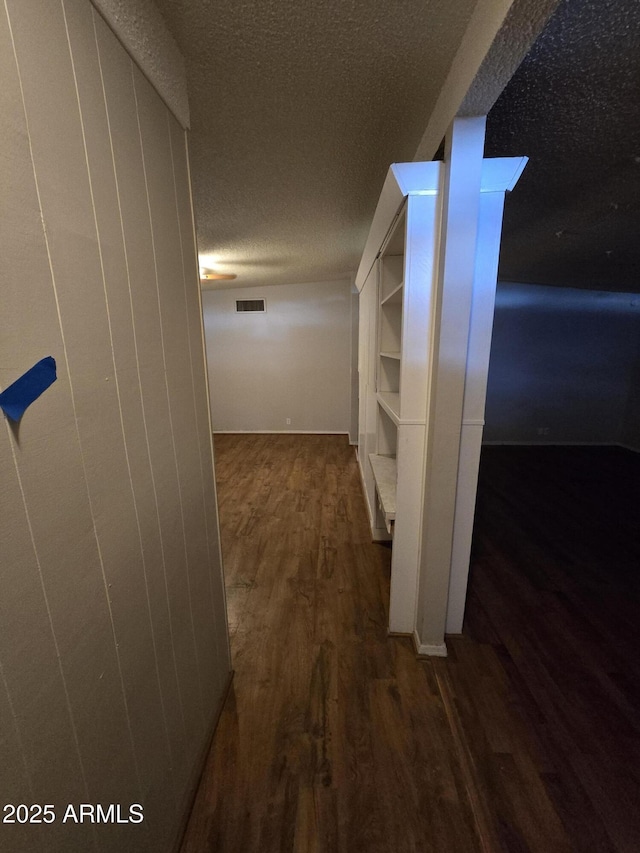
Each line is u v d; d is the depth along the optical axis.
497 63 0.87
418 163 1.26
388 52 1.03
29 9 0.50
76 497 0.61
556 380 5.22
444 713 1.38
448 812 1.08
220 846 1.01
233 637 1.75
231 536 2.71
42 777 0.54
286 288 5.34
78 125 0.61
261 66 1.07
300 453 4.75
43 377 0.53
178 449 1.04
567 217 2.29
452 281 1.27
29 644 0.51
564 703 1.41
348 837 1.03
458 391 1.36
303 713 1.38
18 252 0.49
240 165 1.66
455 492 1.48
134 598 0.80
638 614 1.88
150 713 0.87
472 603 1.96
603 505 3.23
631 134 1.37
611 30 0.89
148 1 0.84
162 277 0.95
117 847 0.73
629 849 1.00
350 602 1.99
